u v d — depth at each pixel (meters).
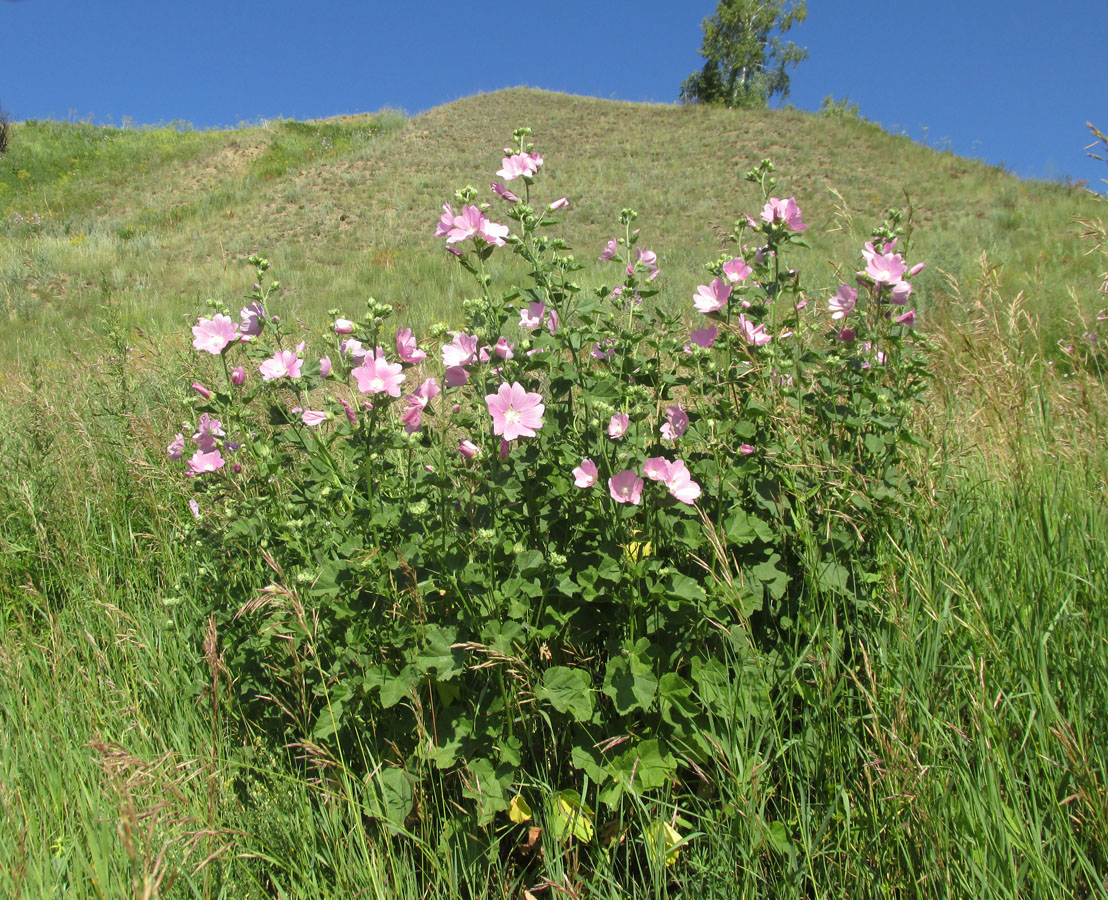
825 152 23.05
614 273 10.54
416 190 19.89
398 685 1.80
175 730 2.17
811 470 2.19
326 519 2.35
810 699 1.89
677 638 2.01
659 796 1.83
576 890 1.54
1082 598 2.14
